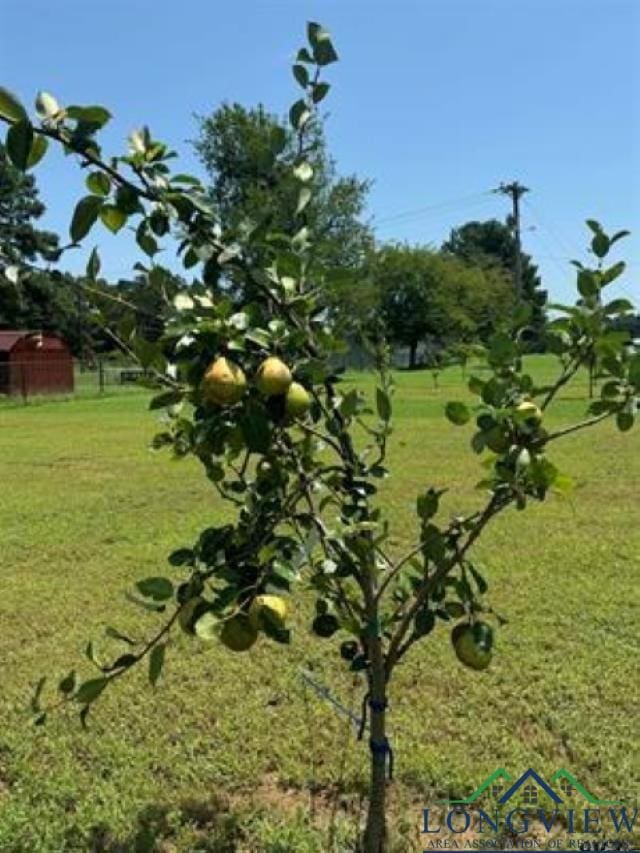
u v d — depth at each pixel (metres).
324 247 2.39
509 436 2.21
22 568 7.18
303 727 4.03
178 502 10.12
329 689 4.50
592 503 9.39
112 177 2.10
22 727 4.10
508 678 4.56
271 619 2.09
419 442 15.58
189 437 2.42
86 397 35.41
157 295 2.34
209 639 2.08
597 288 2.27
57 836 3.18
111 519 9.13
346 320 2.60
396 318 56.72
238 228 2.23
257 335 2.02
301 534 2.72
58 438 18.36
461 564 2.49
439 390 32.41
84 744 3.92
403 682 4.54
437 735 3.93
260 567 2.25
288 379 1.96
